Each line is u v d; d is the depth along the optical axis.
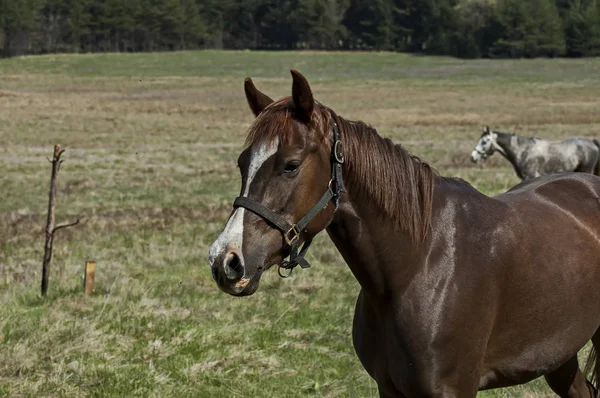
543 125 39.34
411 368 4.08
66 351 7.43
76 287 10.04
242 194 3.71
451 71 90.75
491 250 4.32
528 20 116.00
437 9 126.62
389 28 131.50
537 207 4.76
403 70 92.62
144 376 6.84
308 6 132.62
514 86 69.75
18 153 28.09
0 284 10.38
